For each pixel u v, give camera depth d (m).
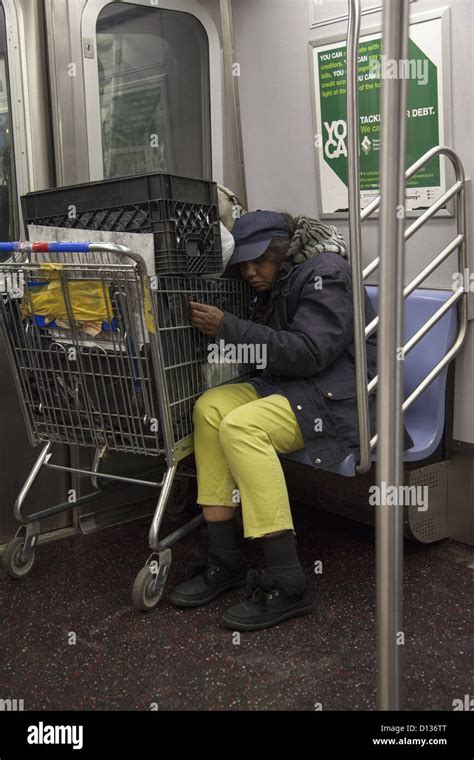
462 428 2.92
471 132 2.72
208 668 2.21
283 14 3.23
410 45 2.82
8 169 2.97
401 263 1.46
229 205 2.90
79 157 3.06
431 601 2.57
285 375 2.61
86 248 2.27
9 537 3.08
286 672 2.18
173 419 2.57
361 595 2.64
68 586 2.76
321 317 2.58
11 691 2.12
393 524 1.52
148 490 3.46
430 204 2.88
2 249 2.41
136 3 3.14
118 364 2.47
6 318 2.64
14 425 3.03
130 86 3.20
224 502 2.60
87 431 2.70
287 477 3.35
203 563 2.67
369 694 2.07
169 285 2.48
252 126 3.45
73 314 2.47
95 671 2.21
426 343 2.85
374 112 2.99
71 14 2.96
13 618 2.53
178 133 3.40
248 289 2.92
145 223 2.41
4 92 2.92
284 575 2.47
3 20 2.87
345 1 3.00
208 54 3.40
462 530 3.01
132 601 2.58
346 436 2.54
